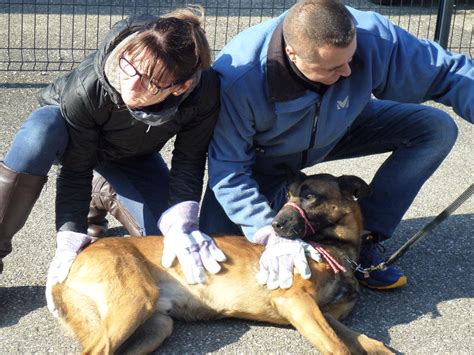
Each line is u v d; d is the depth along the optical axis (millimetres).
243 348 1519
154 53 1307
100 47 1447
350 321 1631
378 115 1866
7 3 3803
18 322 1577
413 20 3865
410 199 1838
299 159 1799
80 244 1567
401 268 1849
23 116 2695
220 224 1817
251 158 1701
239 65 1607
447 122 1783
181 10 1420
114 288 1476
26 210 1555
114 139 1602
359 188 1709
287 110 1607
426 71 1685
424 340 1560
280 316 1581
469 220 2109
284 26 1520
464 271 1841
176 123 1563
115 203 1843
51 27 3645
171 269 1574
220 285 1582
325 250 1631
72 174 1599
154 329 1508
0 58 3209
